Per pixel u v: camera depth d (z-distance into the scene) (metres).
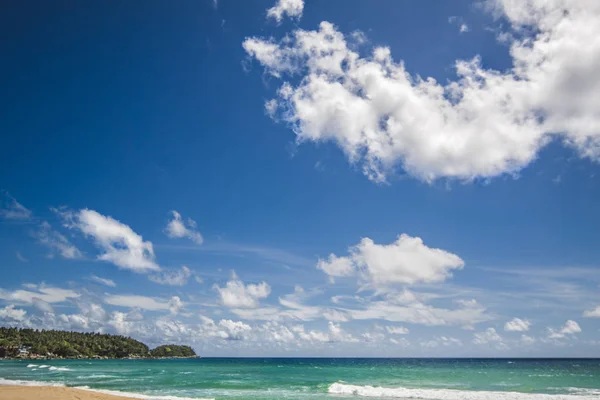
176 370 88.25
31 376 61.12
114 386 44.72
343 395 35.50
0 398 29.16
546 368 102.81
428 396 34.59
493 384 48.69
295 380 55.28
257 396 34.75
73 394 31.98
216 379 56.62
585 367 112.12
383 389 38.62
